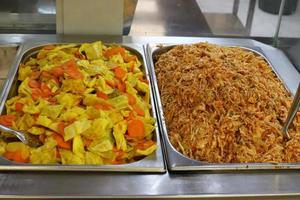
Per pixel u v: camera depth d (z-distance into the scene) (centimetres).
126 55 142
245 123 114
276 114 119
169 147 108
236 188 99
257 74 131
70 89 118
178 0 208
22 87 120
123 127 109
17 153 103
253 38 178
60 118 108
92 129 104
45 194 93
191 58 138
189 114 119
